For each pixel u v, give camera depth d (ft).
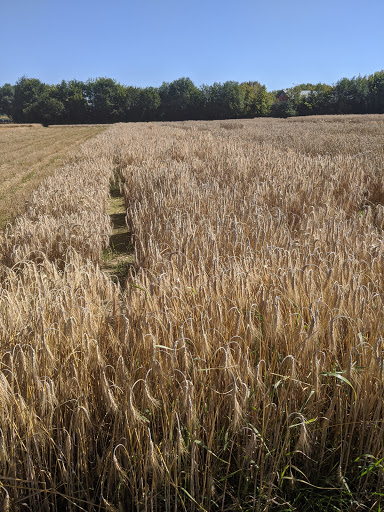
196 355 9.00
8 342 9.69
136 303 11.09
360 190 27.30
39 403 8.25
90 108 326.65
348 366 7.63
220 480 7.55
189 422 7.23
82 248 19.92
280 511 7.39
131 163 51.24
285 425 7.96
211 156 46.32
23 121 349.20
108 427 8.46
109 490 7.68
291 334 9.33
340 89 295.89
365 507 7.50
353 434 8.19
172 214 22.77
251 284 11.71
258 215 19.80
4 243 21.31
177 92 334.44
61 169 49.21
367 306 9.89
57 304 10.59
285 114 310.24
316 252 14.39
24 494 7.66
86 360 8.62
